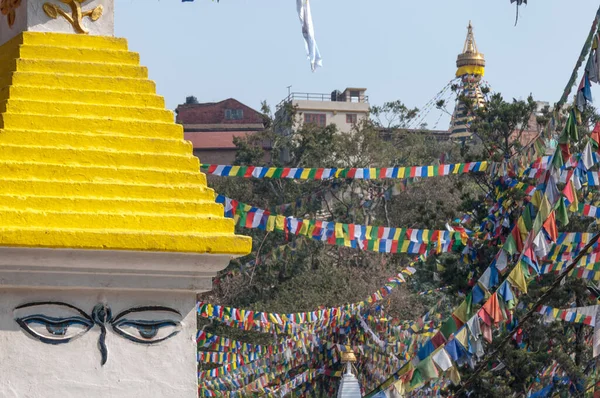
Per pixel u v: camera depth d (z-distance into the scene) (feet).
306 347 91.45
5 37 37.14
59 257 30.37
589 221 97.50
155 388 31.58
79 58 34.42
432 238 69.15
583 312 70.74
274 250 109.09
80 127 32.86
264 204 209.46
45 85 33.47
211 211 32.71
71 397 30.76
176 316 32.12
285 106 239.91
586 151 50.37
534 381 92.63
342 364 98.17
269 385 109.09
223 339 93.35
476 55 251.19
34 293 30.76
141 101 34.06
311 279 163.12
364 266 172.24
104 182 32.04
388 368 95.81
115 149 32.86
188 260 31.76
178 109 305.53
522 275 46.65
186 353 32.07
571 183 49.37
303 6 42.39
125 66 34.63
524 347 96.53
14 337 30.53
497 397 90.84
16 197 30.71
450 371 47.24
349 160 222.28
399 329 97.76
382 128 251.19
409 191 202.69
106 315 31.40
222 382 93.04
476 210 107.76
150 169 32.81
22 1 35.40
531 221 48.62
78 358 30.99
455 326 46.68
